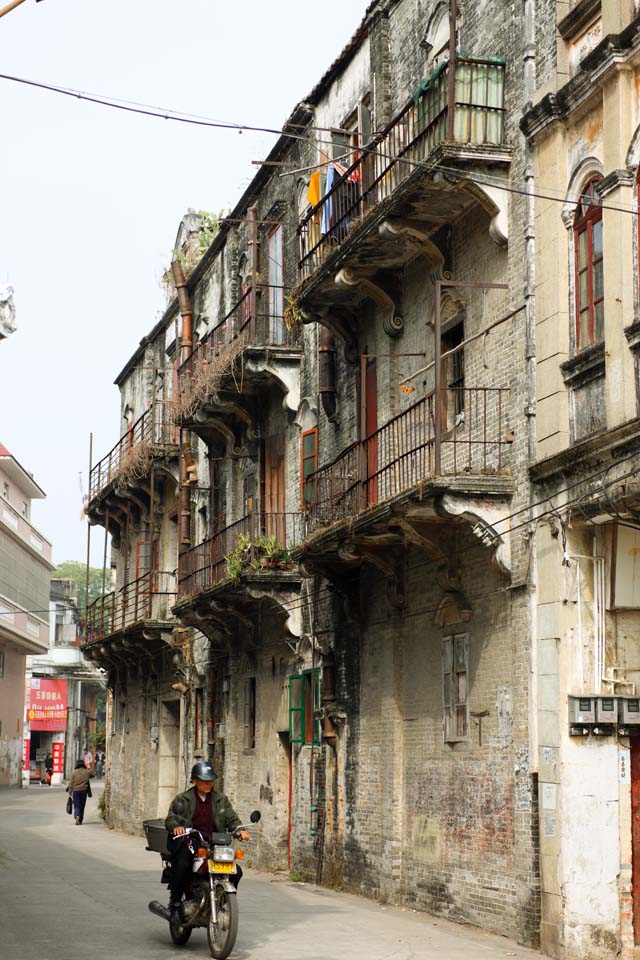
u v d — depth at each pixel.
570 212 14.75
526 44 15.73
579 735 13.97
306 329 23.72
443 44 18.22
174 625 31.44
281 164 22.77
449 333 17.67
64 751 80.56
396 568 18.62
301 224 21.59
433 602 17.56
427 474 17.47
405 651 18.53
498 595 15.69
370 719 19.47
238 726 26.62
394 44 20.03
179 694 31.78
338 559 19.81
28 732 74.06
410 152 17.25
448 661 17.06
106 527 39.25
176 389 32.59
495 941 14.61
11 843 29.06
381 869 18.53
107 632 37.16
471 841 16.00
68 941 13.43
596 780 13.96
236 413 26.61
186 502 30.66
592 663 14.16
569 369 14.52
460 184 15.97
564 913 13.58
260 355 23.83
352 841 19.86
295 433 24.00
